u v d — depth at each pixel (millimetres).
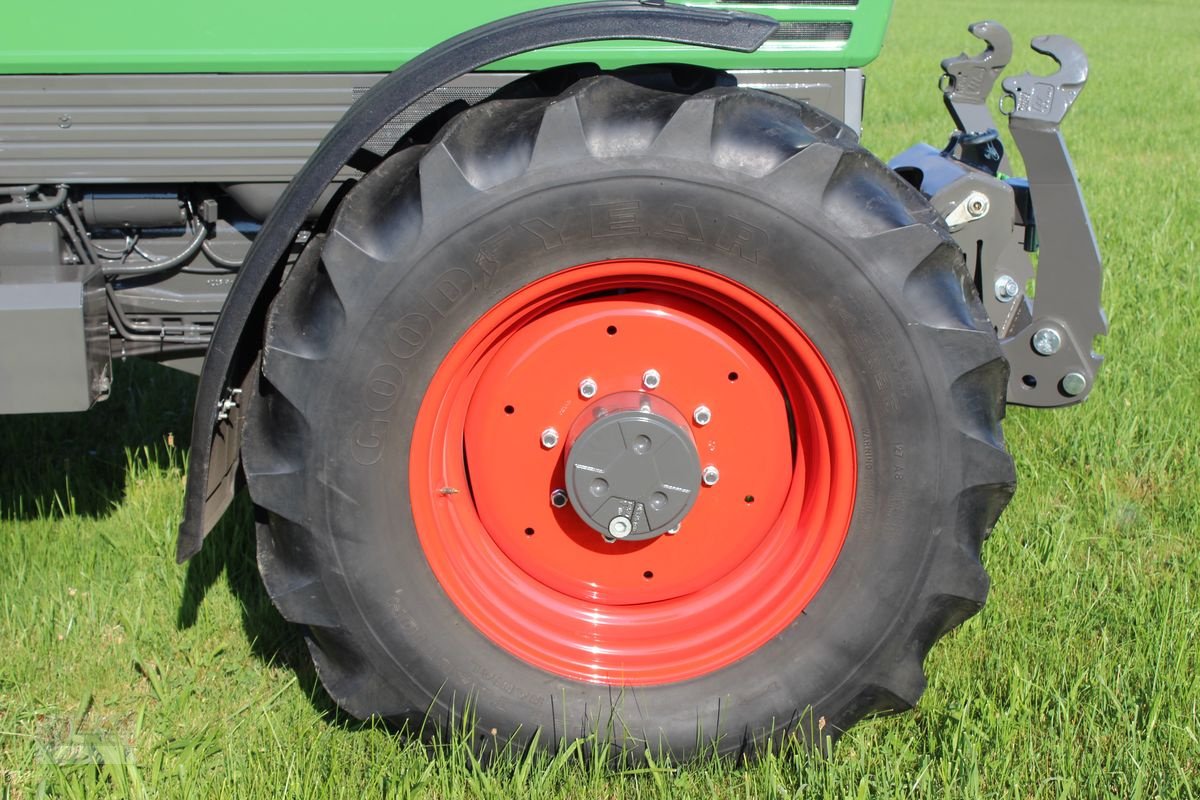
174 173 2553
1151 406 3990
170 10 2436
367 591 2246
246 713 2555
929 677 2633
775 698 2320
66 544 3156
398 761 2359
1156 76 15188
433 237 2061
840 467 2234
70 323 2398
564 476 2287
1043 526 3256
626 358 2266
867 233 2082
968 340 2129
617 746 2330
